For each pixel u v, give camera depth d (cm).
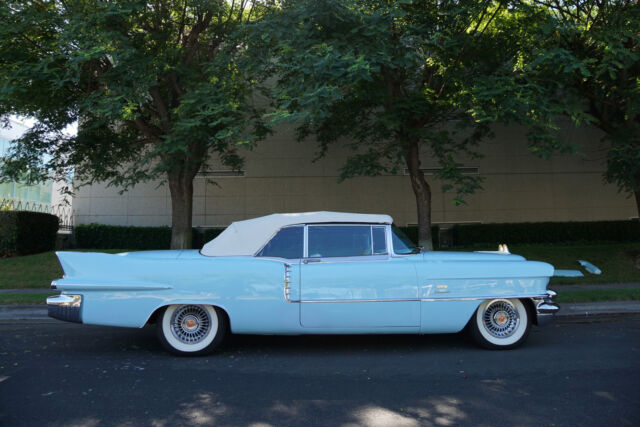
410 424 335
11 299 857
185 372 470
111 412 361
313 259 539
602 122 1262
